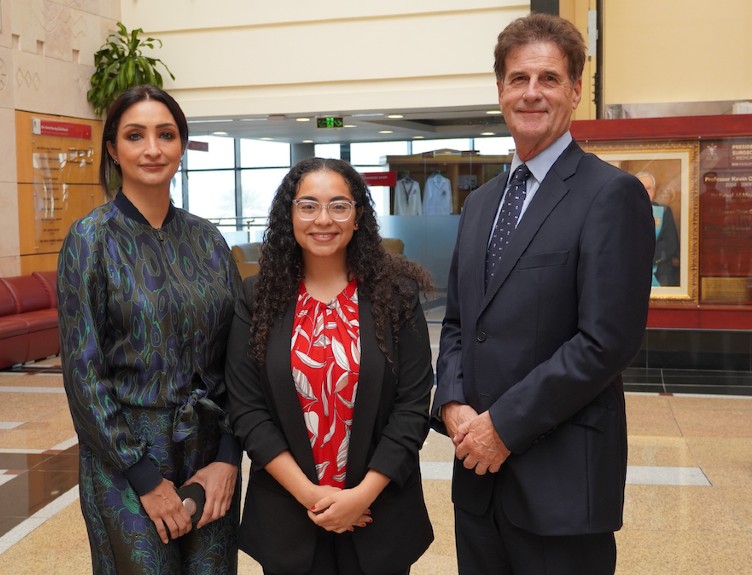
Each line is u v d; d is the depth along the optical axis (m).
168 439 2.31
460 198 11.60
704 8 7.98
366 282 2.35
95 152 10.85
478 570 2.41
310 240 2.28
